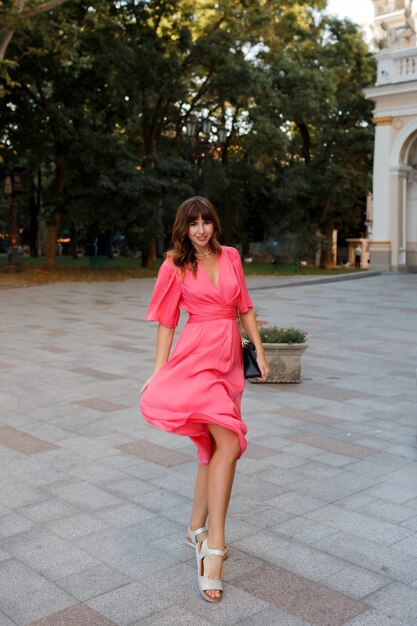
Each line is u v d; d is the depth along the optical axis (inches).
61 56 842.8
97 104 1089.4
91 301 670.5
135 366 340.5
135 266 1228.5
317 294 737.6
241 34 1074.1
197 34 1130.7
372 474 187.9
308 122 1341.0
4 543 143.8
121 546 142.6
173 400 127.5
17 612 116.6
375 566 134.3
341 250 2182.6
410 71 1005.8
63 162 1075.9
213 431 128.9
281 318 542.3
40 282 879.7
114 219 1040.2
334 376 323.6
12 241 986.7
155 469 190.4
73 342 416.2
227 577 129.6
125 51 988.6
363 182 1411.2
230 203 1380.4
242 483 179.8
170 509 162.4
